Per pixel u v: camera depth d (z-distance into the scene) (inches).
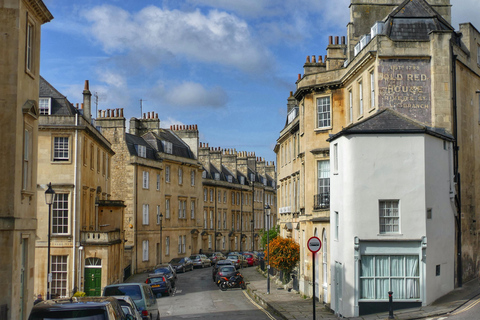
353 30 1216.8
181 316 1029.2
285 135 1739.7
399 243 860.6
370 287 859.4
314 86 1203.2
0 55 758.5
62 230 1466.5
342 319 847.7
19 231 761.6
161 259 2340.1
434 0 1163.3
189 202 2679.6
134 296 766.5
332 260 958.4
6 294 724.7
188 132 2792.8
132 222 2102.6
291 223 1577.3
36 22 855.7
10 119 753.6
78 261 1465.3
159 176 2365.9
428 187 881.5
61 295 1448.1
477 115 1147.3
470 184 1081.4
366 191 868.0
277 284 1545.3
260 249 3592.5
